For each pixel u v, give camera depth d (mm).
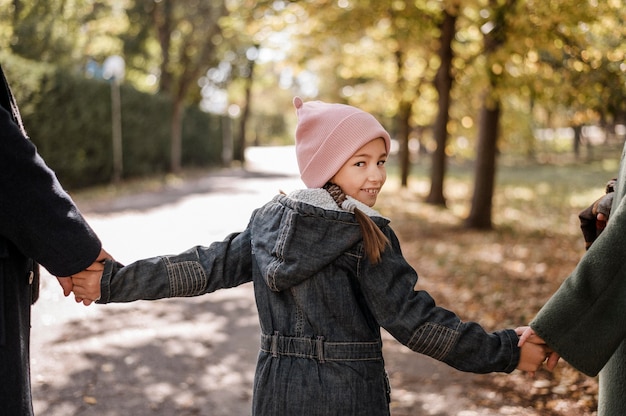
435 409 4008
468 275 8148
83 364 4594
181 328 5586
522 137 20281
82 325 5477
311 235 1963
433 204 16312
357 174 2072
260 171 30391
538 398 4125
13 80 13703
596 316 1821
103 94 17906
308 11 11273
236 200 15836
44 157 15172
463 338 1938
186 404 4027
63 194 1836
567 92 8906
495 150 12234
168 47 25656
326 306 1963
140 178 21672
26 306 1883
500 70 9227
